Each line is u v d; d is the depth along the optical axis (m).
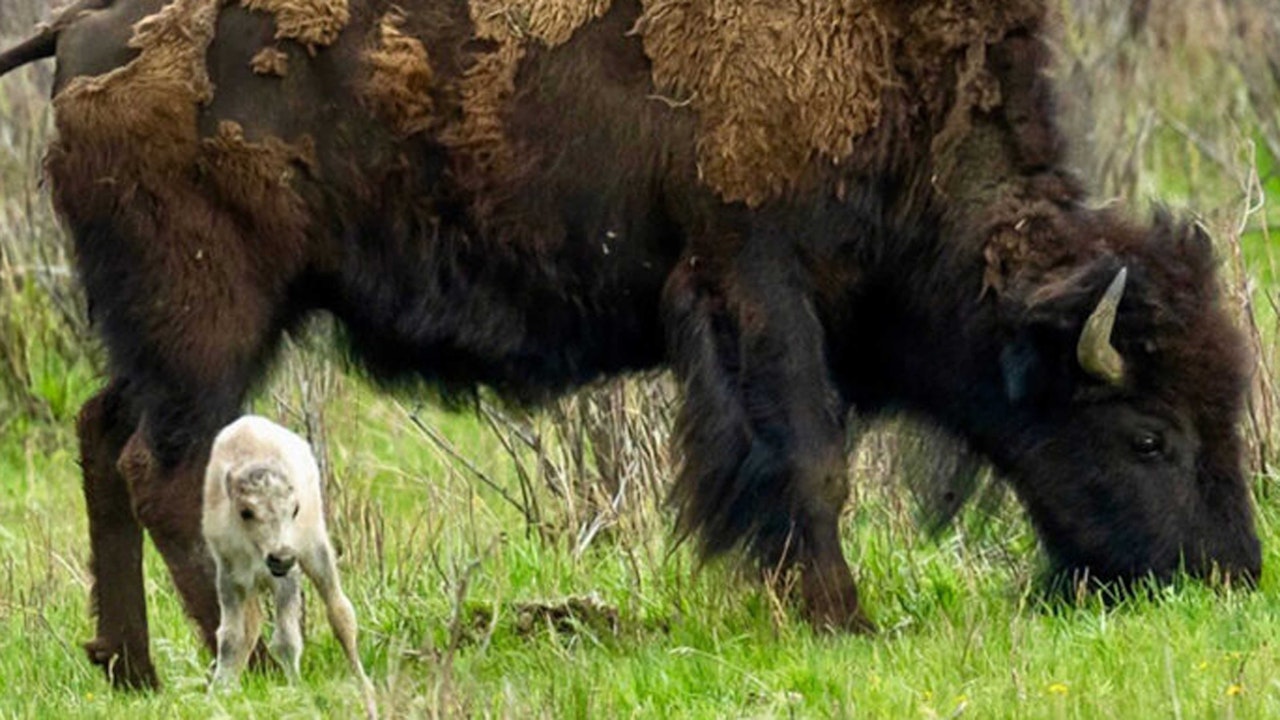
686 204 32.91
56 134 32.75
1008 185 33.03
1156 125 57.34
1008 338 32.75
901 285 33.47
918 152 33.03
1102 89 55.44
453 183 33.16
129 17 32.78
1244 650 28.38
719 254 32.84
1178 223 33.12
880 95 32.72
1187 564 32.47
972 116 33.03
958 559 35.84
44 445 53.19
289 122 32.72
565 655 30.75
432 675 27.64
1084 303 32.00
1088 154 37.88
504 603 35.25
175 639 35.69
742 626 32.31
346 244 33.22
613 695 28.67
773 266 32.78
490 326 33.66
